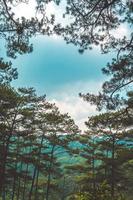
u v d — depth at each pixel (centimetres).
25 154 5822
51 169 6197
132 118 2433
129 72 1891
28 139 5500
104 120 3534
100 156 5797
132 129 5278
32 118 5297
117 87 1975
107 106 2028
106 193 2059
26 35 1678
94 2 1622
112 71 1906
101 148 5731
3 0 1605
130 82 1939
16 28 1655
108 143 5475
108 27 1694
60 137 6159
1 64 2020
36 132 5834
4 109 4594
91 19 1675
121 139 5372
